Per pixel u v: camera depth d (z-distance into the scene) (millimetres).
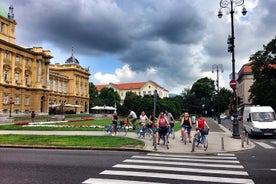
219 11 27734
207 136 26188
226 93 132000
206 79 134625
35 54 85000
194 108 128250
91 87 141625
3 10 77562
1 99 71062
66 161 12492
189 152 16031
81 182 8633
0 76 71062
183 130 20875
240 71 116000
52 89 99750
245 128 30266
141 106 63062
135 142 19062
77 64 114938
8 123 47469
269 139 25859
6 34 77062
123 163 12109
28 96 82625
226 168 11250
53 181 8742
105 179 9055
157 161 12797
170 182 8828
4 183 8477
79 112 115062
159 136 19031
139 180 8984
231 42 25906
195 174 10039
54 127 34375
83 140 19906
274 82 52719
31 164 11633
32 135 23125
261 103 54406
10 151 16094
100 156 14258
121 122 28984
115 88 183125
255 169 11070
